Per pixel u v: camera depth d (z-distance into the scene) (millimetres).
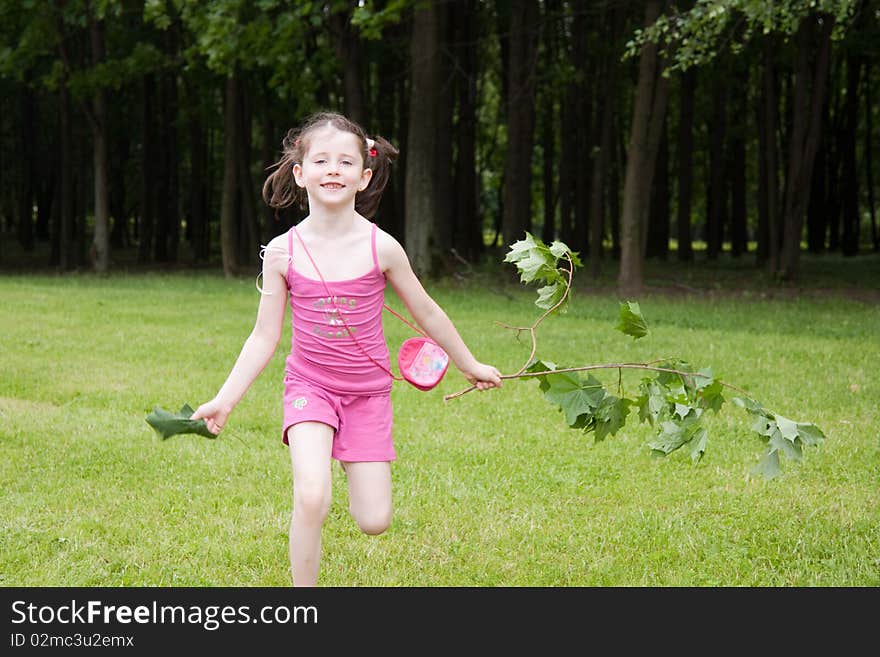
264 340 3996
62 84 27453
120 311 16062
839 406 8594
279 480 6266
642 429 7668
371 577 4652
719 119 35906
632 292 21219
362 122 23094
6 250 40750
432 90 22172
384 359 4043
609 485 6219
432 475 6387
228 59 20969
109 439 7242
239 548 4957
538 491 6070
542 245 4309
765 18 14867
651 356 11461
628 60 29812
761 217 31297
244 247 35906
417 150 22281
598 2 27562
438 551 4992
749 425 7824
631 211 21219
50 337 12742
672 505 5832
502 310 17344
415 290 4070
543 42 29688
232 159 26047
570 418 4156
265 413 8258
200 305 17359
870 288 23328
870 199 42844
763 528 5383
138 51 25172
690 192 33500
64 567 4699
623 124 38781
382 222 30500
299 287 3932
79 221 30469
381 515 3975
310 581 3877
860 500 5898
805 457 6824
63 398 8867
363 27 19172
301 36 20984
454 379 9938
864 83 40344
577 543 5121
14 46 25922
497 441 7379
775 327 14586
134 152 42031
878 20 21484
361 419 4012
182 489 6023
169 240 37656
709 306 18062
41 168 43031
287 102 28250
